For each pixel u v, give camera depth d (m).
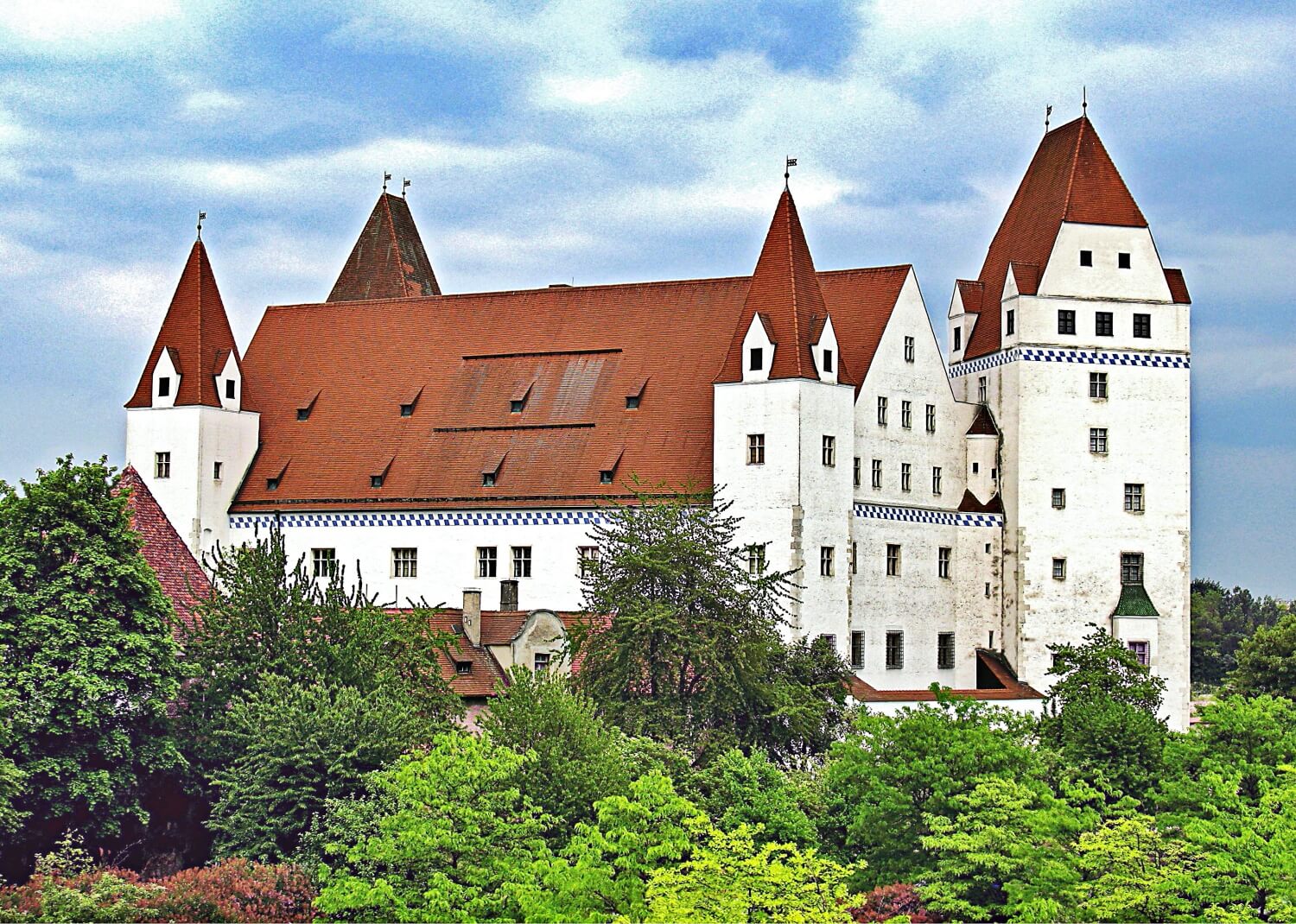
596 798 77.19
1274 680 153.38
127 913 68.25
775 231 115.94
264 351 134.12
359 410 128.62
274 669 85.81
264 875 72.56
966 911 72.94
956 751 79.06
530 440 122.31
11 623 80.00
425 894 69.00
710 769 86.31
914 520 122.62
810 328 114.38
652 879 69.06
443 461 123.69
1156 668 124.94
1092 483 125.88
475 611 107.00
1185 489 126.56
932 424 124.62
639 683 93.62
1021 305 126.06
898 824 78.31
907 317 123.19
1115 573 125.56
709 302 124.12
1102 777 84.00
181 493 125.75
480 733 91.88
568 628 101.94
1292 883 69.75
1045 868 72.00
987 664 125.12
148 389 127.25
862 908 74.12
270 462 128.38
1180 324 127.50
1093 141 130.25
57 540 81.62
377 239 150.38
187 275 128.88
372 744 80.25
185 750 83.44
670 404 120.25
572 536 118.25
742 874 69.25
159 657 82.00
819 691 98.81
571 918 67.88
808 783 87.00
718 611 95.56
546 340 126.94
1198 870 71.62
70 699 78.75
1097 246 127.44
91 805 77.44
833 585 114.19
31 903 68.00
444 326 130.50
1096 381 126.50
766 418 113.50
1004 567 125.81
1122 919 69.94
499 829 72.50
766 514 113.00
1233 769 82.56
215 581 101.31
